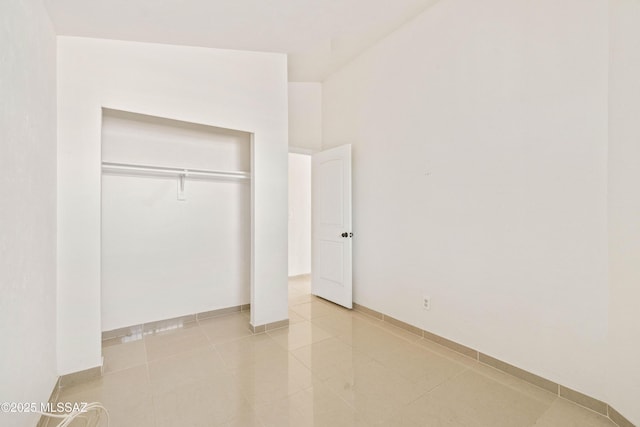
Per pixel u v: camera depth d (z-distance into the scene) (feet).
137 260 8.64
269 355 7.37
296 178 16.48
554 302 5.90
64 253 6.06
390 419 5.11
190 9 6.12
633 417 4.77
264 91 9.00
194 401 5.56
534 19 6.14
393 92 9.43
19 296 4.18
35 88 4.86
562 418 5.17
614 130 5.08
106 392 5.82
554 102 5.87
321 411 5.30
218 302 10.11
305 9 7.00
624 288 4.93
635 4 4.76
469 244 7.34
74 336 6.12
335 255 11.46
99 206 6.48
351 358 7.25
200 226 9.72
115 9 5.67
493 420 5.10
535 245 6.15
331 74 12.10
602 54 5.27
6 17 3.87
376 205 10.11
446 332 7.88
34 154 4.81
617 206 5.03
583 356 5.51
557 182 5.84
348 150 10.86
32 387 4.61
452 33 7.68
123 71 6.93
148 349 7.67
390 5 7.89
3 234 3.75
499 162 6.74
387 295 9.69
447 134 7.84
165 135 9.05
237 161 10.37
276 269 9.10
